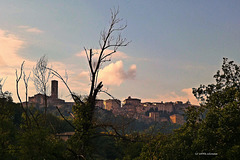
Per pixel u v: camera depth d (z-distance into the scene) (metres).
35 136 16.20
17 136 16.59
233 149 22.30
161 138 27.94
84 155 18.52
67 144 18.64
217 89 35.16
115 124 19.78
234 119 24.69
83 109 18.81
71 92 19.25
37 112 19.81
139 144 32.91
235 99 28.89
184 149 25.55
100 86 19.42
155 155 25.20
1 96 26.16
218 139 24.83
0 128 19.45
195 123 29.97
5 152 17.67
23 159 15.70
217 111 26.89
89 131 18.73
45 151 16.03
